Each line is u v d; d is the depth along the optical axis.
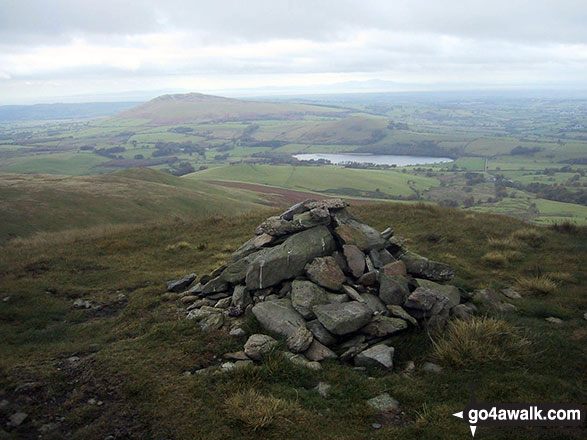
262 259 9.88
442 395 6.49
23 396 6.47
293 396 6.48
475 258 14.15
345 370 7.21
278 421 5.84
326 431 5.73
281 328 8.30
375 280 9.52
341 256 10.10
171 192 60.59
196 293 11.13
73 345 8.50
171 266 15.21
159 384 6.74
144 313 10.32
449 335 7.95
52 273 13.90
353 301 8.73
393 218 20.56
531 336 8.09
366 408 6.20
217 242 18.39
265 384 6.77
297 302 8.73
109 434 5.66
